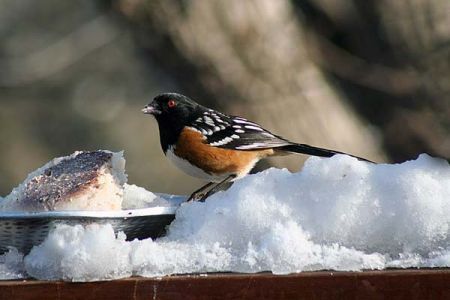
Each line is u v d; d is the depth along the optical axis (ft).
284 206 16.29
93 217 16.62
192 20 39.40
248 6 40.32
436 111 45.70
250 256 15.67
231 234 16.29
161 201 20.26
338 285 15.24
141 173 68.33
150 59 41.55
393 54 45.83
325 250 15.75
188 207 17.04
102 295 15.46
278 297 15.31
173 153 29.45
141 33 40.04
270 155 29.81
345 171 16.37
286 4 42.60
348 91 47.09
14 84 56.75
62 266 15.42
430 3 45.96
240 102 41.01
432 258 15.72
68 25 72.59
